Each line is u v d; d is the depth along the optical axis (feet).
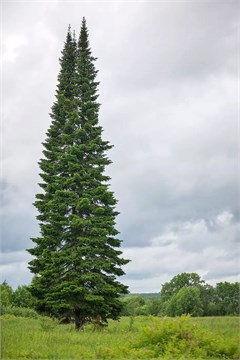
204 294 293.02
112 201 87.61
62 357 41.88
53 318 84.12
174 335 45.55
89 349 46.85
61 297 79.15
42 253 84.38
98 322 82.94
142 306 312.29
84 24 98.53
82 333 68.03
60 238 83.15
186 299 271.49
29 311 135.13
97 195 85.61
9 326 75.15
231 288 284.82
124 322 102.89
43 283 83.25
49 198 91.30
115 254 84.48
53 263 81.10
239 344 43.42
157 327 47.44
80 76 96.43
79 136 90.07
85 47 97.96
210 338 45.16
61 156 88.02
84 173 87.40
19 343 49.16
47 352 44.14
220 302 287.48
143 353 42.39
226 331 53.98
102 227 84.23
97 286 80.79
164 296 306.35
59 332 67.00
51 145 94.38
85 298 77.36
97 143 90.02
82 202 82.33
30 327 75.10
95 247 83.51
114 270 84.48
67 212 86.74
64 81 98.78
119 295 84.64
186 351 41.88
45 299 80.12
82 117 93.56
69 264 81.71
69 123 90.84
